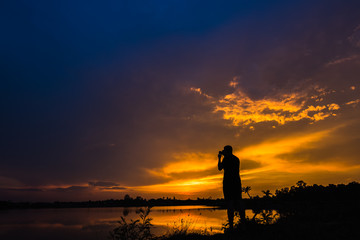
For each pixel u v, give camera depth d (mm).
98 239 7852
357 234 3457
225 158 5773
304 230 3977
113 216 18031
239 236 4277
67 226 13242
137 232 4352
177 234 5344
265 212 4738
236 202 5281
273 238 3812
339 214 5230
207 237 4863
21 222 17422
